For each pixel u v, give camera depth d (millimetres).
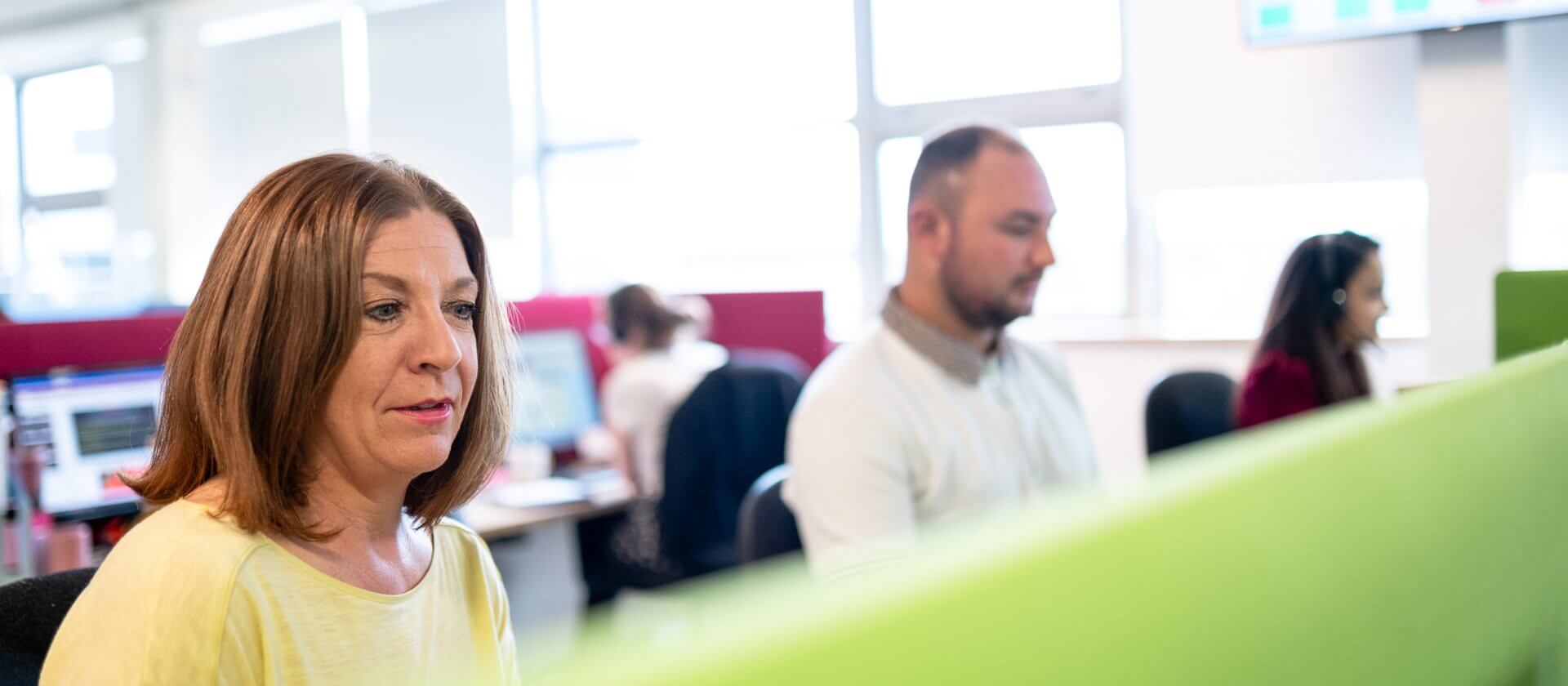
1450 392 539
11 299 7758
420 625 894
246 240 814
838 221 4992
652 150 5398
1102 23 4418
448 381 871
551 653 227
